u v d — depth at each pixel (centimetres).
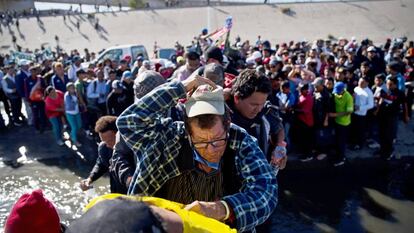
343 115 618
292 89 677
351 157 668
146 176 156
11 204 556
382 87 653
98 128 326
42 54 2034
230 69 486
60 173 664
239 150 153
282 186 583
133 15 4372
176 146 154
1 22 4556
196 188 156
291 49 1326
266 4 4322
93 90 809
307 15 4047
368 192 556
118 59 1504
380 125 650
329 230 463
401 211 502
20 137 869
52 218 116
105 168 356
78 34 4081
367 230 461
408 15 3775
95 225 82
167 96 150
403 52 1241
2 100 970
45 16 4647
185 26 4088
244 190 146
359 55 949
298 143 670
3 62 1619
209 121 136
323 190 567
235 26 3972
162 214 96
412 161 650
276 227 473
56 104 780
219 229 112
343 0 4200
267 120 260
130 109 153
